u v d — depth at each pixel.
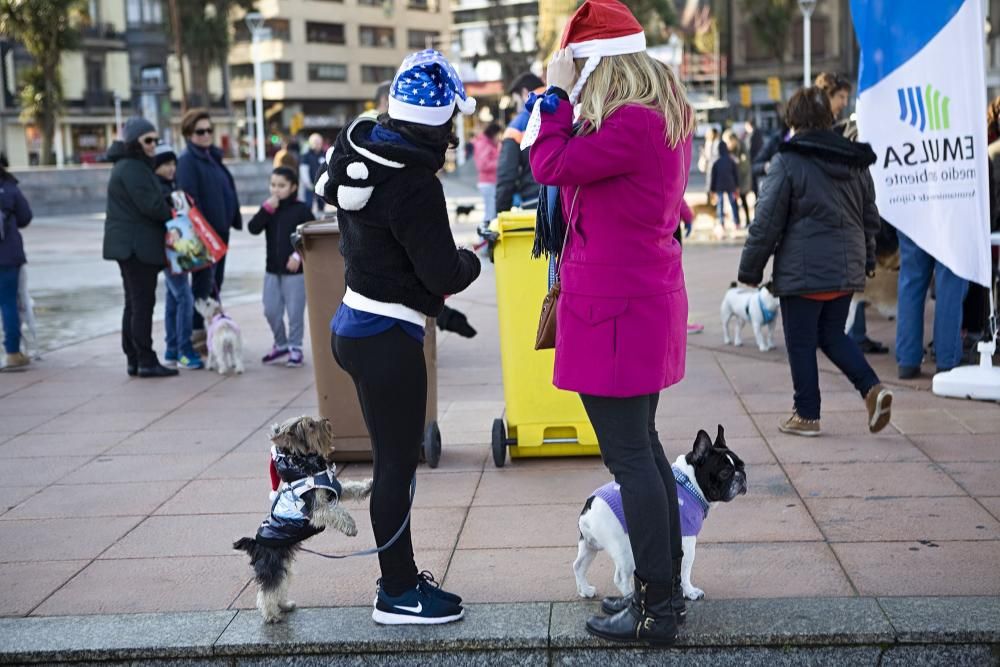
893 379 7.75
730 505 5.20
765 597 4.09
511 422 6.01
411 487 4.07
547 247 3.80
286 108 88.25
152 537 5.16
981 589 4.10
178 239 8.89
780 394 7.51
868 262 6.47
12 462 6.60
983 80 6.93
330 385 6.25
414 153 3.70
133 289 8.90
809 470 5.70
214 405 7.95
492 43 67.94
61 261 18.72
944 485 5.36
